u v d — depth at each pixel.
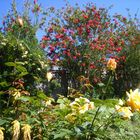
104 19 17.45
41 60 7.42
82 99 3.21
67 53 16.25
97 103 3.07
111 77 3.30
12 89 3.31
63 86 16.12
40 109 3.44
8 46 6.51
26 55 6.64
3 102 3.43
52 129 3.18
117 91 17.66
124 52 18.08
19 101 3.26
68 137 2.96
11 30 8.87
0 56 6.36
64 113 3.20
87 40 16.55
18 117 3.18
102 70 16.20
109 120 3.02
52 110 3.41
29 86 5.99
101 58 16.30
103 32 17.41
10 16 12.53
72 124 3.14
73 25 17.05
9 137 2.91
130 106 2.94
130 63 18.00
